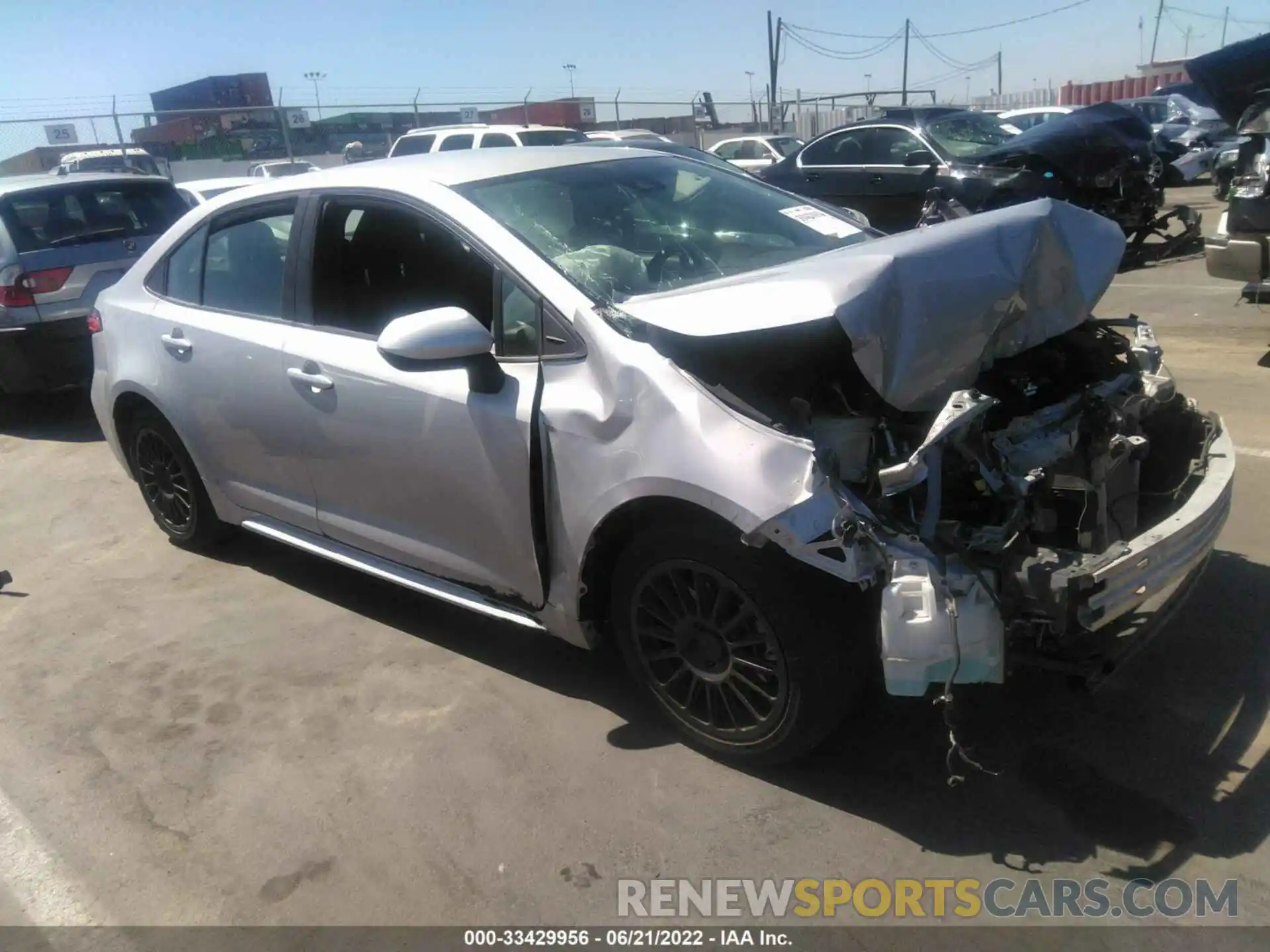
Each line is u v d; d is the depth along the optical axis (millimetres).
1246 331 7414
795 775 2953
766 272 3080
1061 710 3131
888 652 2479
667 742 3166
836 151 12008
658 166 4004
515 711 3393
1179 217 10430
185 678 3771
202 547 4945
